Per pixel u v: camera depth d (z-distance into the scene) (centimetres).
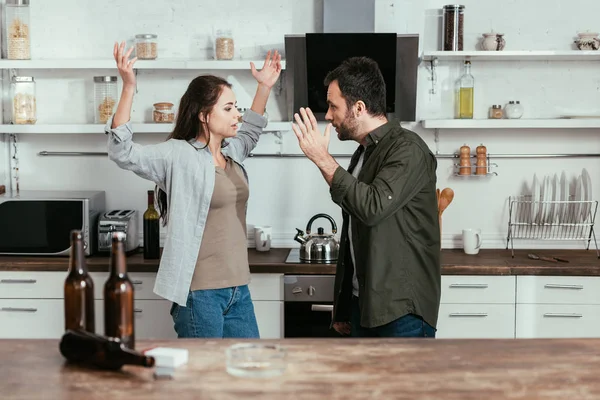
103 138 452
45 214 408
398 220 278
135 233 427
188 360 186
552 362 185
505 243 445
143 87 448
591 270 384
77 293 186
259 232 429
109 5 445
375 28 438
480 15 438
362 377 174
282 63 406
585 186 432
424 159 276
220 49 424
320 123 440
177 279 296
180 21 445
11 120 451
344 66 285
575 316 386
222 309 303
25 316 396
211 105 301
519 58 428
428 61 440
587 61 439
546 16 438
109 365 177
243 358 176
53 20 446
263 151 447
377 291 277
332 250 397
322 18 440
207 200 297
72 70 449
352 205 267
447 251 433
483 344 200
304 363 184
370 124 286
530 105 442
